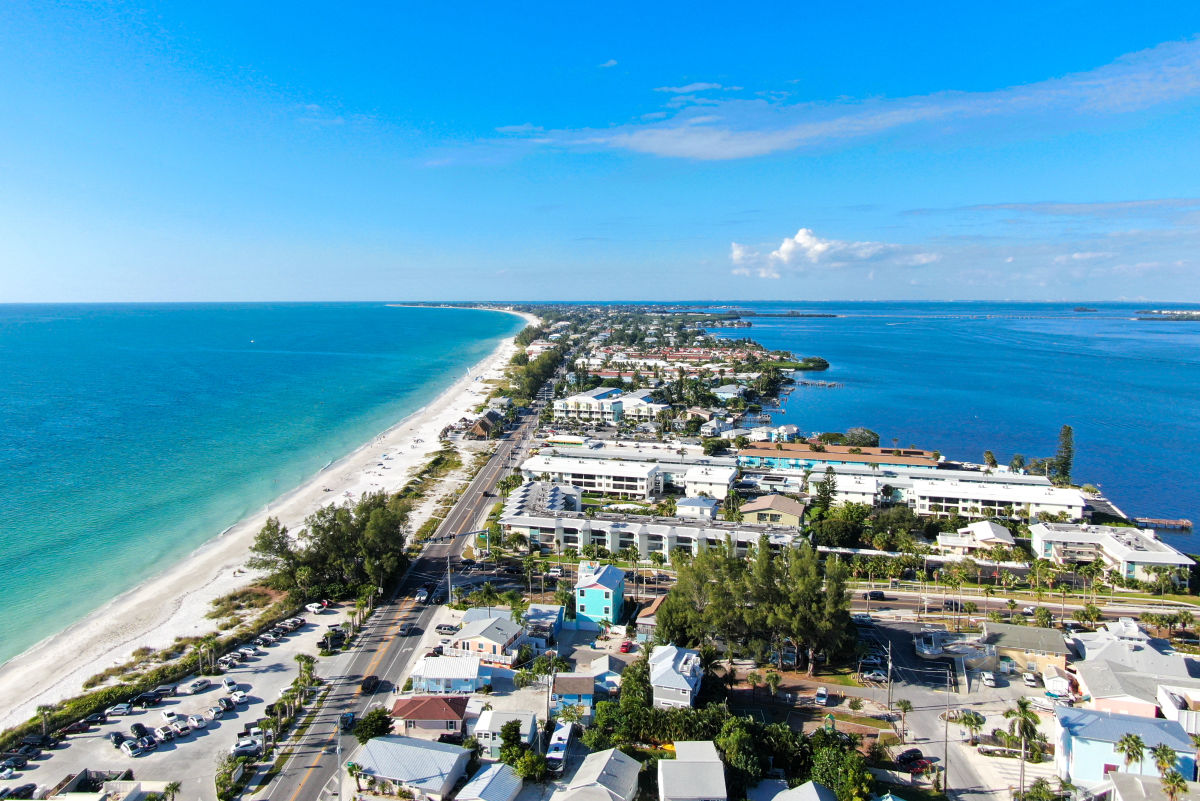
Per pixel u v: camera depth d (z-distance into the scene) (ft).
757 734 274.16
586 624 392.06
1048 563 458.09
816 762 261.24
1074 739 262.06
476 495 641.81
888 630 393.09
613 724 289.74
